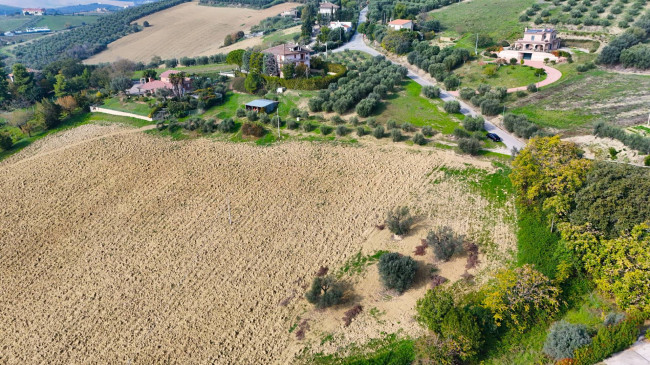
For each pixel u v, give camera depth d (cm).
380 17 15200
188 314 4275
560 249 4259
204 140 7775
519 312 3747
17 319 4381
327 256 4884
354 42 13625
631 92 7475
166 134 8069
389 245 4956
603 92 7662
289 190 6138
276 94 9100
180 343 3988
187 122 8194
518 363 3444
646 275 3419
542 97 7881
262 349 3881
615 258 3712
